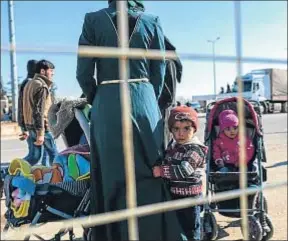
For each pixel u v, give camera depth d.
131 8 2.97
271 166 7.11
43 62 5.10
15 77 20.30
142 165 2.86
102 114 2.89
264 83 28.09
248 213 3.76
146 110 2.89
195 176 3.05
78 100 3.59
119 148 2.82
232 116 3.97
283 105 28.86
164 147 3.11
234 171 4.00
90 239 3.22
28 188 3.19
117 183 2.82
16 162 3.26
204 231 3.78
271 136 12.33
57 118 3.68
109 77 2.89
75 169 3.31
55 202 3.26
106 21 2.89
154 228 2.85
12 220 3.22
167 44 3.12
